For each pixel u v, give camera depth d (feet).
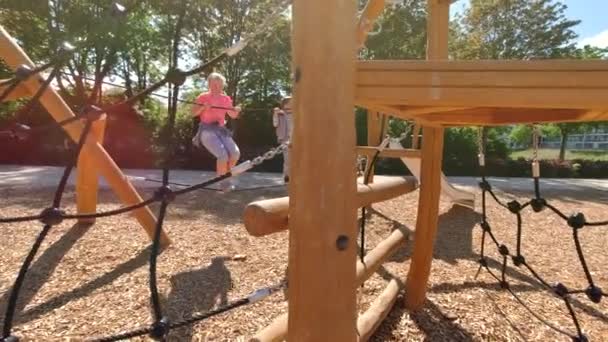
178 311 8.42
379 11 7.25
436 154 8.36
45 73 11.73
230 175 4.86
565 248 15.02
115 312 8.34
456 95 4.09
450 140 56.59
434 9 8.04
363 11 7.28
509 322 8.46
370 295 9.50
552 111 5.99
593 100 3.81
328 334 3.76
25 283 9.72
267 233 4.49
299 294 3.81
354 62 3.75
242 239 13.94
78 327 7.71
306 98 3.66
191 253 12.29
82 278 10.14
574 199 29.68
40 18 45.88
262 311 8.32
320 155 3.66
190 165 48.80
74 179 30.12
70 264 11.08
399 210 21.04
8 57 11.05
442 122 7.25
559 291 6.85
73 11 43.24
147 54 54.39
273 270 10.93
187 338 7.28
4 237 13.28
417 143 14.39
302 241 3.76
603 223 5.98
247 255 12.17
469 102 4.07
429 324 8.21
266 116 58.44
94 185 14.89
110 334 7.45
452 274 11.35
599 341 7.89
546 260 13.46
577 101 3.84
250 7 54.19
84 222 14.76
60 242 12.82
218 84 17.92
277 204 4.68
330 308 3.76
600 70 3.79
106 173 12.72
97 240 13.15
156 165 48.73
